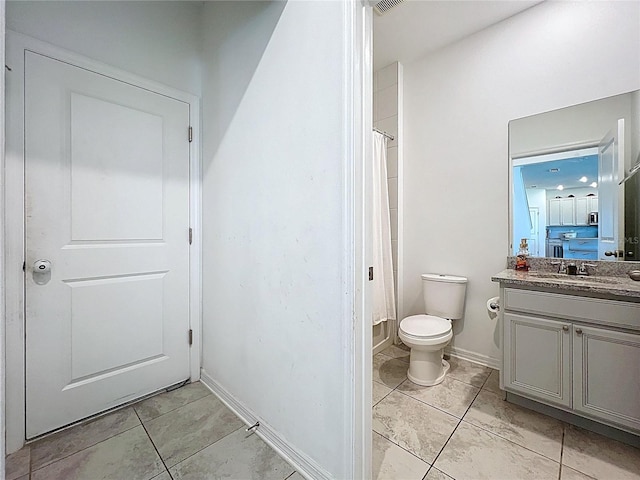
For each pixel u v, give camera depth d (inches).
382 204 97.6
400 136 106.3
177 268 78.3
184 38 79.2
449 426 62.9
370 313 46.9
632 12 67.3
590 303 58.7
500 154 86.4
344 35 44.1
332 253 46.4
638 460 53.1
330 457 47.5
